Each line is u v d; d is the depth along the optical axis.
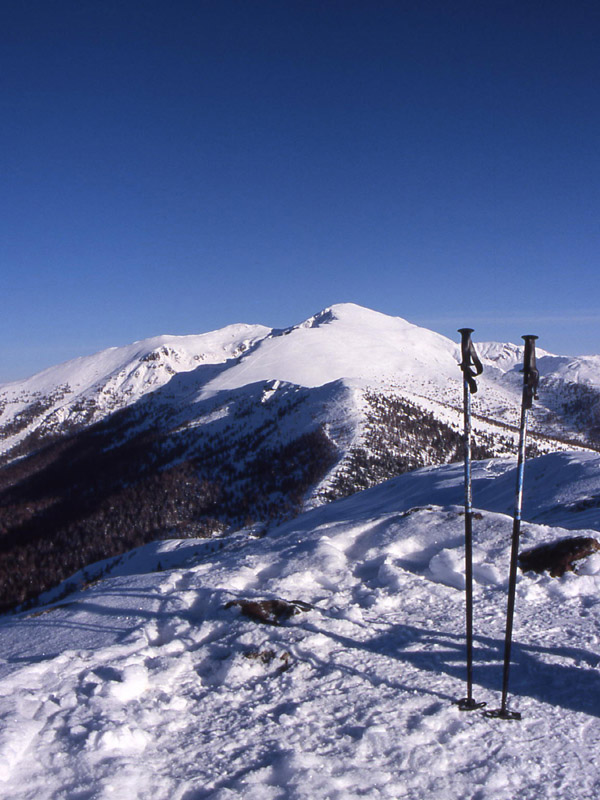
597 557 9.45
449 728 5.41
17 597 87.38
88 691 6.23
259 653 6.96
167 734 5.47
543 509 21.05
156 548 45.50
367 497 33.34
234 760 4.96
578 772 4.77
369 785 4.60
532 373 5.99
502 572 9.51
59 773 4.75
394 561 10.54
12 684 6.41
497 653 6.93
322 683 6.32
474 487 28.34
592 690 6.06
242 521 100.12
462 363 6.38
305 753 4.98
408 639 7.39
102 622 9.12
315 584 9.92
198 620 8.58
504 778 4.67
